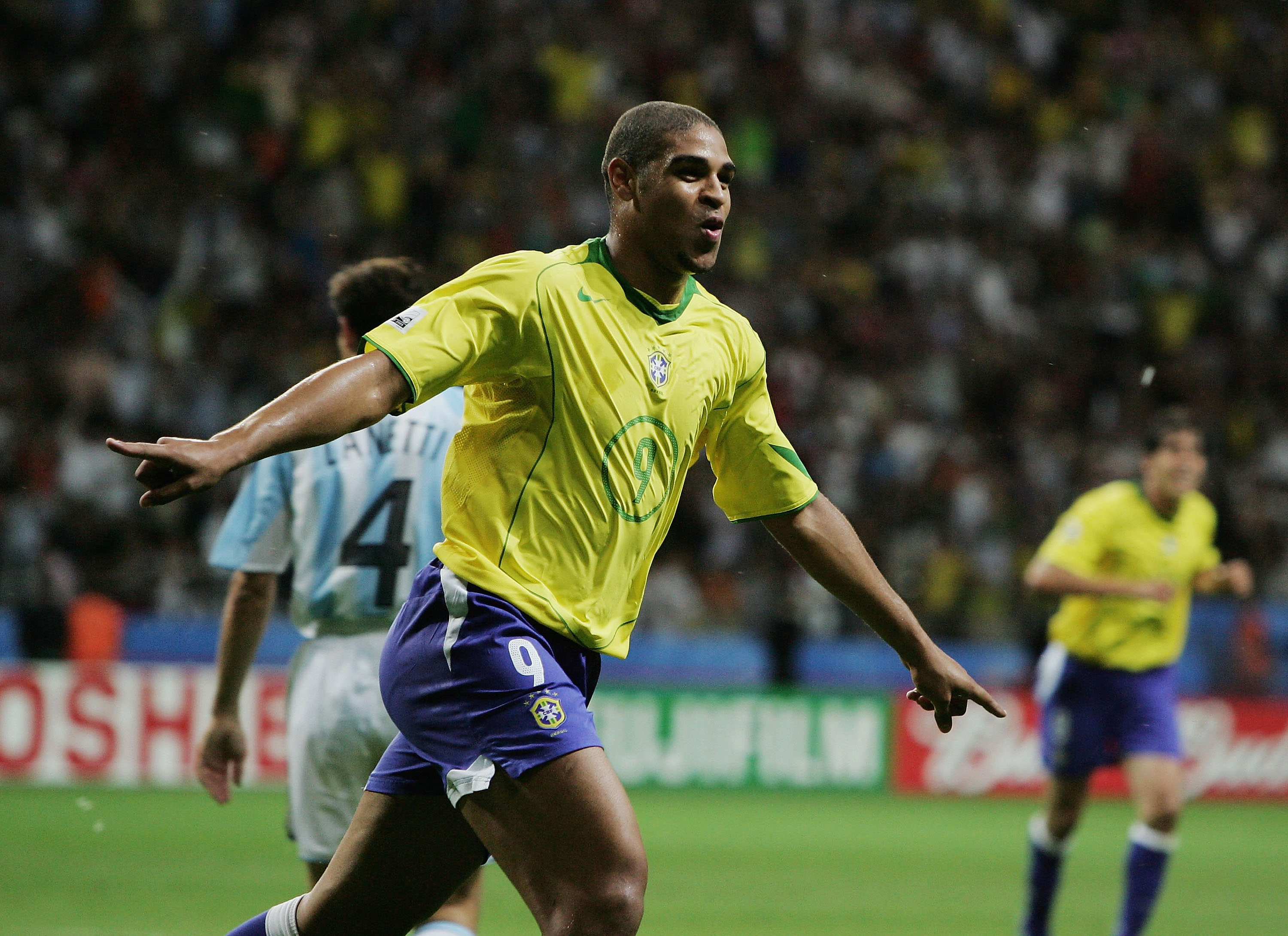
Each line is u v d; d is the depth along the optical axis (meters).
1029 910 23.64
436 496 14.20
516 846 10.35
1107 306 69.12
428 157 62.75
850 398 61.06
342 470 14.03
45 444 49.53
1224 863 35.25
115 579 45.91
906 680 50.41
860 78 72.62
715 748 46.22
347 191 61.12
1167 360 68.31
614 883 10.02
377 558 14.02
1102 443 63.62
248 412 53.88
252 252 57.88
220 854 30.48
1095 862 34.72
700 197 10.95
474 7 67.56
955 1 76.62
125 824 34.75
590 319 10.84
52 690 40.97
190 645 44.69
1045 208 71.44
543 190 63.56
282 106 62.06
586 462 10.84
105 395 51.47
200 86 62.12
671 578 51.25
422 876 11.35
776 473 12.03
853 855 34.12
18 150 57.62
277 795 41.09
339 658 14.00
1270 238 74.75
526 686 10.50
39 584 45.25
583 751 10.36
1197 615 51.66
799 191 68.69
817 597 51.06
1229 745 50.25
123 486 49.69
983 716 48.84
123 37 61.94
